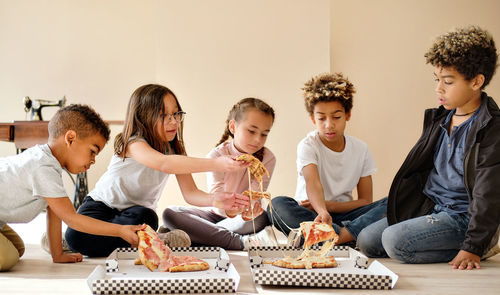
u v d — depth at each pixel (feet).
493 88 14.62
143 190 7.86
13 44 15.85
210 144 13.33
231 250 8.09
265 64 13.25
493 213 6.44
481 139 6.77
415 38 14.79
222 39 13.29
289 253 6.63
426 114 7.67
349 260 6.37
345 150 8.75
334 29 14.88
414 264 6.84
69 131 6.37
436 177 7.48
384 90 14.85
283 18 13.23
